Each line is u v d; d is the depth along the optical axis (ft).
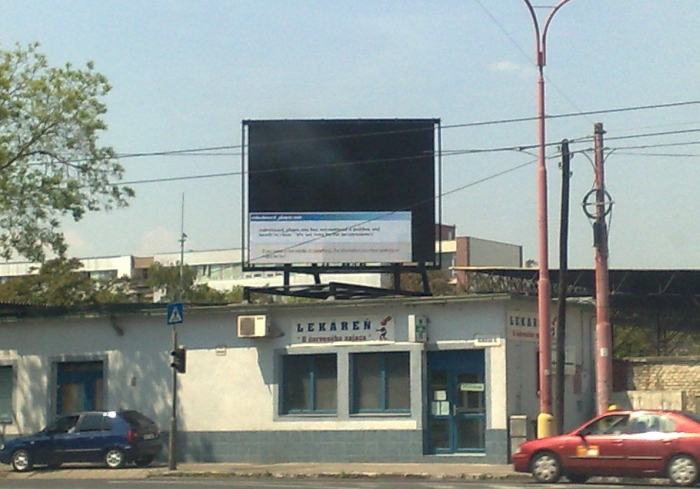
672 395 107.24
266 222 121.90
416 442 100.63
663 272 156.35
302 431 105.81
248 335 107.34
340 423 104.12
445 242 330.54
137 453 104.01
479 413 99.45
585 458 78.02
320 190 121.90
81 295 201.46
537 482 79.92
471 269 169.17
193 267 351.25
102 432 104.37
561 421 96.12
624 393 109.60
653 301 169.78
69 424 105.91
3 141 125.39
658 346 178.70
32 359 119.75
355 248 121.19
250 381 108.88
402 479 88.02
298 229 121.60
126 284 244.63
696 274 156.87
